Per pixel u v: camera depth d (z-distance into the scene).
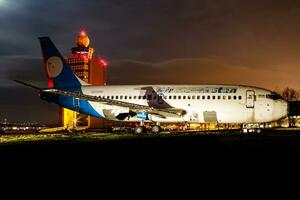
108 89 51.09
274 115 45.84
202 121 48.03
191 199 10.72
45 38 53.12
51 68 53.09
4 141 38.34
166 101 48.19
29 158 20.58
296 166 16.75
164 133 50.75
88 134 55.19
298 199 10.66
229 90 46.97
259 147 26.11
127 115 50.44
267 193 11.39
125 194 11.37
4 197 11.04
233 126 88.44
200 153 22.36
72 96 48.66
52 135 54.28
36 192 11.69
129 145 29.08
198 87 48.19
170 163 18.02
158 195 11.22
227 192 11.55
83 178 14.07
